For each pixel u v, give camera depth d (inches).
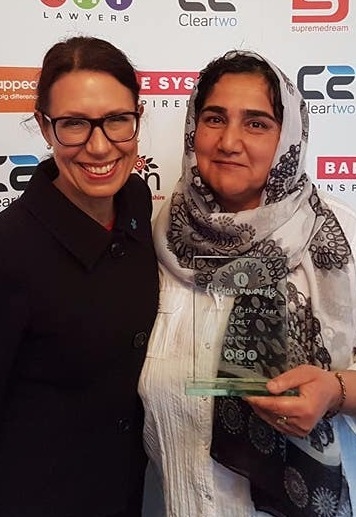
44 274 38.0
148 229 44.3
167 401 41.5
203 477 41.2
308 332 40.7
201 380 38.3
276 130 40.9
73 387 40.2
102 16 53.7
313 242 41.9
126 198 42.5
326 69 54.9
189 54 54.5
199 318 39.9
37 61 54.1
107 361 40.2
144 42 54.2
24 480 40.7
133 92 38.2
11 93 54.4
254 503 40.5
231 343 38.7
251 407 39.6
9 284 37.3
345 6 54.1
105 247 39.8
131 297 40.9
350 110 55.6
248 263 38.9
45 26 53.6
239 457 39.8
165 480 43.2
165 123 55.4
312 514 40.0
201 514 41.5
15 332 37.9
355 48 54.7
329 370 40.4
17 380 40.6
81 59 36.3
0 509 40.8
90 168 37.3
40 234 38.5
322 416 37.9
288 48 54.6
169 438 42.3
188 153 43.6
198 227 43.4
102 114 36.4
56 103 36.5
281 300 38.3
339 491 40.4
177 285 43.2
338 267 40.9
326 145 56.0
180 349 41.6
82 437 41.1
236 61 41.4
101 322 39.4
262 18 54.2
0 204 55.9
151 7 53.8
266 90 40.4
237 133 40.4
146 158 55.8
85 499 41.9
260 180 41.2
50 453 40.6
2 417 40.9
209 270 39.7
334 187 56.6
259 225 41.2
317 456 40.3
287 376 36.1
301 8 54.2
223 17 54.1
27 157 55.4
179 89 54.9
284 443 40.6
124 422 42.5
